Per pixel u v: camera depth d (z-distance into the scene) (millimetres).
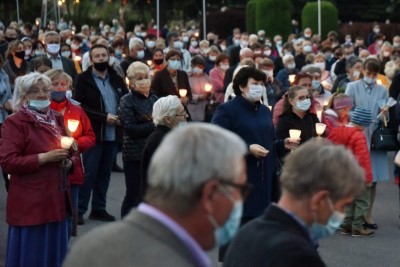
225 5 111688
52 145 13391
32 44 35844
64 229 13766
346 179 7027
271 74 26469
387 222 21578
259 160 14492
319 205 7070
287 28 74688
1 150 13234
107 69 20797
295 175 7105
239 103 14617
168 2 103250
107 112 20484
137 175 18375
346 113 19594
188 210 5539
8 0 90562
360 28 85250
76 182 15945
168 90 27172
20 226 13367
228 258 7230
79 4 85188
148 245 5398
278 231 7020
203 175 5504
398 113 20766
